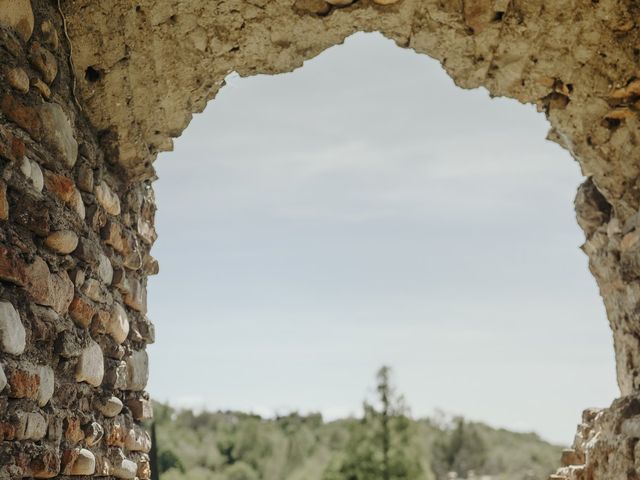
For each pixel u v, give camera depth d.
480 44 3.98
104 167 3.80
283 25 3.91
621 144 4.03
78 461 3.21
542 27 3.81
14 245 2.77
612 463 3.88
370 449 18.91
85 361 3.33
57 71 3.29
